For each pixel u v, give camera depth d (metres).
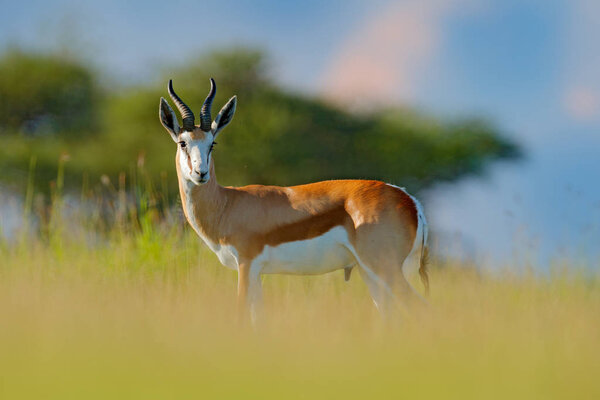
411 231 22.38
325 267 23.00
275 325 19.47
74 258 31.53
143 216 33.47
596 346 16.48
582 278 30.05
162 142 65.62
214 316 21.48
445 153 69.00
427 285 23.12
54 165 64.81
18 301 21.78
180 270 29.81
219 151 64.69
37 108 69.50
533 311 21.31
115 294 24.67
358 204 22.31
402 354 15.20
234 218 22.66
